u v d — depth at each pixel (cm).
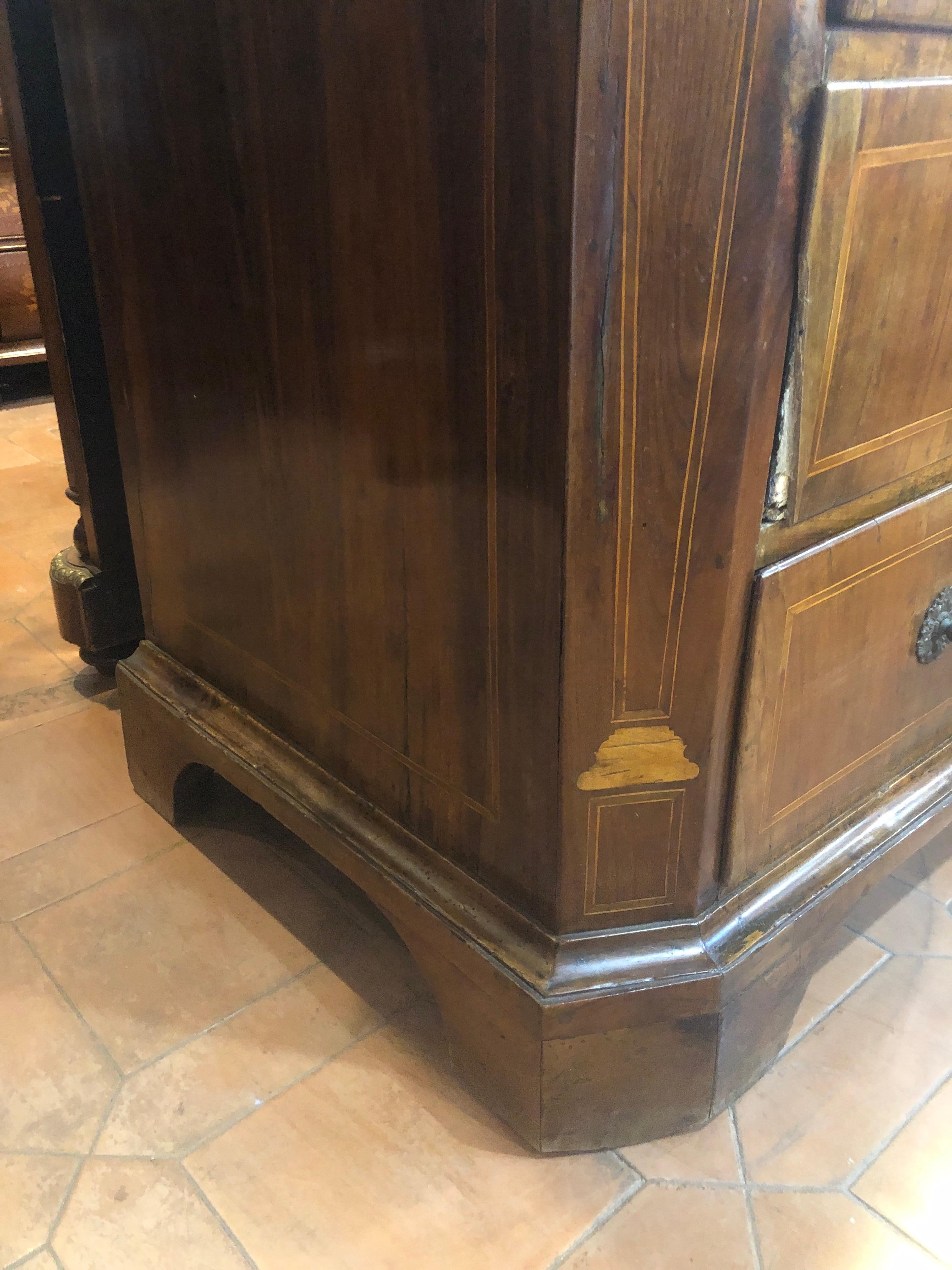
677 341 60
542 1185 85
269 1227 81
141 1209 82
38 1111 90
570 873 76
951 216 70
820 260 62
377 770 91
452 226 63
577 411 61
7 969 106
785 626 74
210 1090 93
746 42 54
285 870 120
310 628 92
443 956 85
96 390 135
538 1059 79
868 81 59
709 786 75
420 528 75
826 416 69
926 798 99
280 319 80
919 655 91
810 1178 85
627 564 66
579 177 55
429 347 68
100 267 102
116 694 156
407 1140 88
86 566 147
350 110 66
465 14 57
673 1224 81
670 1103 85
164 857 122
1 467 247
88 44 89
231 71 75
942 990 103
